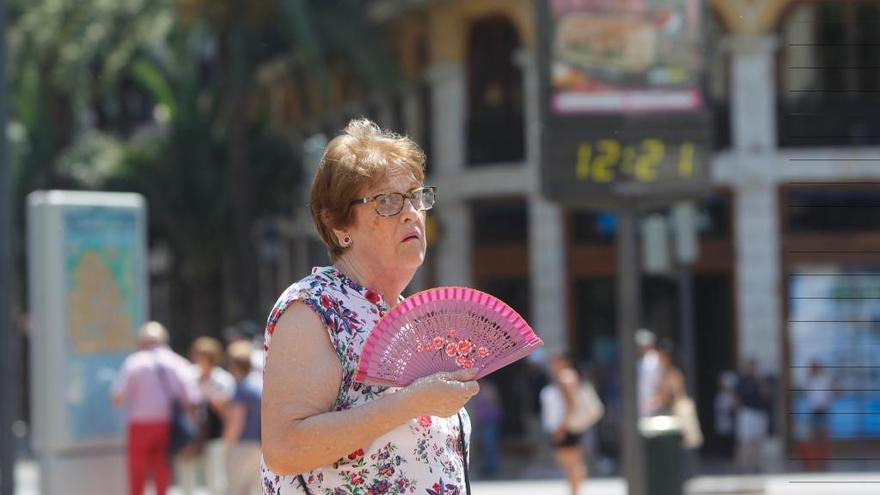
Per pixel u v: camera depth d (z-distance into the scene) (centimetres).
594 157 2780
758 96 6494
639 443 2822
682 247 4706
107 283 3334
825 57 5903
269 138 8100
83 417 3291
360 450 859
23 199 7919
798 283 6309
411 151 912
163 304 9212
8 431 3197
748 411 5522
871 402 5669
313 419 835
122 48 7344
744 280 6494
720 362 6612
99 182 7825
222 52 6944
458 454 905
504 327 854
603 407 6378
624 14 2802
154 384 3366
